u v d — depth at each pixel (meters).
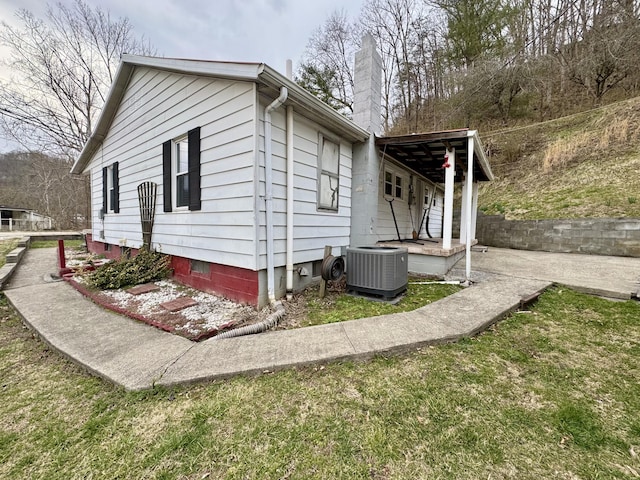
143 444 1.55
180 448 1.52
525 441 1.52
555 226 8.40
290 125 3.96
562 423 1.65
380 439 1.54
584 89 14.71
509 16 13.84
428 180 9.98
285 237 4.12
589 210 8.48
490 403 1.83
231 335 2.86
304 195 4.46
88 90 16.08
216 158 4.01
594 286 4.27
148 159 5.45
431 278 5.27
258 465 1.40
